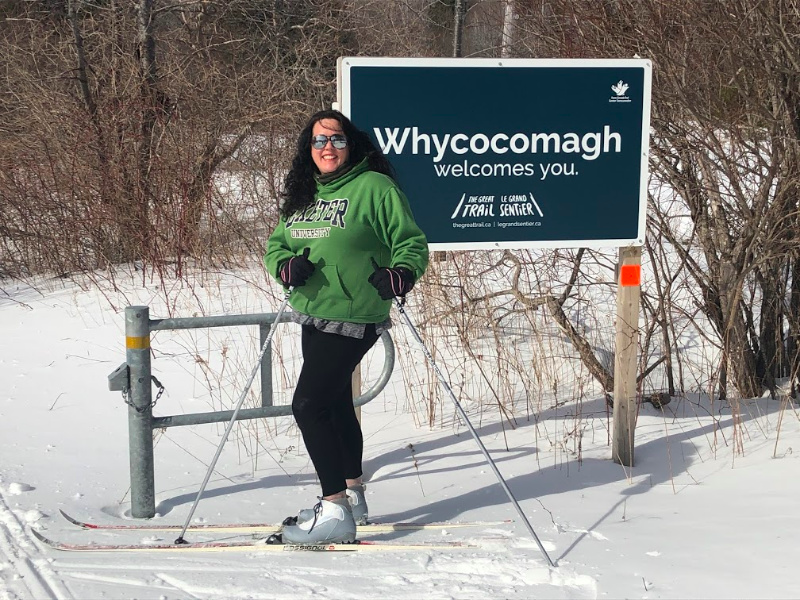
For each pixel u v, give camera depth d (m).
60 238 9.32
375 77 4.31
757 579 3.13
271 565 3.39
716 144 5.26
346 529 3.58
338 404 3.89
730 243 5.62
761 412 5.52
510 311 6.21
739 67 5.13
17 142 9.90
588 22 5.69
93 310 7.87
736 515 3.88
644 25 5.37
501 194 4.50
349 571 3.31
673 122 5.42
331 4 12.68
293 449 5.08
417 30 14.66
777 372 5.95
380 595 3.07
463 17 14.18
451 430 5.42
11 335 7.27
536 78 4.44
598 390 5.91
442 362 6.24
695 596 3.01
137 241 9.20
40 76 10.58
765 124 5.31
